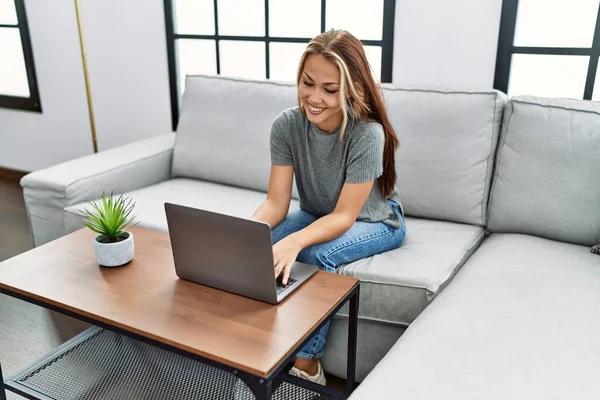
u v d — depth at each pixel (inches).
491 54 83.9
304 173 68.8
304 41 99.3
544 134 71.7
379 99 63.8
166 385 57.9
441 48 87.1
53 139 135.6
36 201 88.7
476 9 82.9
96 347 64.5
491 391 42.7
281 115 68.5
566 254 66.6
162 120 118.0
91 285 55.1
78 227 84.0
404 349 49.3
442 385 43.6
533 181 72.1
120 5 114.0
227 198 87.9
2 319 82.7
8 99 138.2
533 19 82.2
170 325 48.4
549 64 82.9
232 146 92.7
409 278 62.0
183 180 97.5
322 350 64.5
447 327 51.6
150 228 77.0
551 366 45.5
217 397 55.9
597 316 52.9
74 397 57.0
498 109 75.9
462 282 60.8
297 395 57.4
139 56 115.6
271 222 68.2
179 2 109.3
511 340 49.0
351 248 65.1
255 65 106.3
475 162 76.3
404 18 88.4
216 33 107.3
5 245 105.3
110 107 123.9
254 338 46.6
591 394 42.4
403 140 79.6
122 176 92.0
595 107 70.7
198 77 98.7
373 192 69.1
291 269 58.0
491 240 73.7
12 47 134.6
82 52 114.8
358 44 60.8
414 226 77.4
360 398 43.0
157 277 56.7
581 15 79.2
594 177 68.6
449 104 77.9
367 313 64.6
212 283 54.5
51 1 122.4
